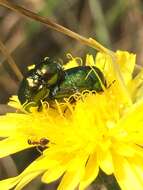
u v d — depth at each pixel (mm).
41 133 95
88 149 93
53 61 98
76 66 104
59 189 89
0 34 165
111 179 94
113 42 165
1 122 101
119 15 165
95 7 154
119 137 93
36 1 159
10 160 150
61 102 98
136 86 101
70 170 91
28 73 98
